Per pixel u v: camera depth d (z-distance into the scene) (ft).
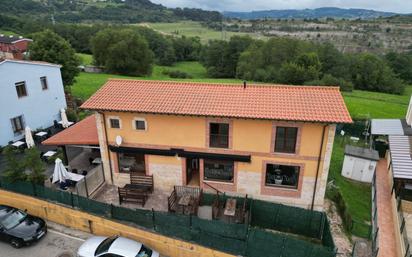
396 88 281.74
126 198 70.03
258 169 66.59
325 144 61.36
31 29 353.10
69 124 108.27
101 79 229.45
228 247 52.65
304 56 271.69
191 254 54.13
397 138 86.94
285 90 69.10
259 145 64.28
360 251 58.29
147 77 311.27
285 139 63.57
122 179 75.05
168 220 56.13
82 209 61.16
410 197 66.18
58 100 115.75
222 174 70.44
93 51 303.07
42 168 69.72
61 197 62.44
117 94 71.36
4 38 238.27
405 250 53.01
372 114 170.71
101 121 69.82
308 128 60.85
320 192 65.51
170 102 66.85
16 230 56.29
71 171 79.20
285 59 304.91
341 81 258.98
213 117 62.80
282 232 62.90
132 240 53.78
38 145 99.09
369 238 62.23
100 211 59.72
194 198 67.36
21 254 54.80
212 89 71.56
